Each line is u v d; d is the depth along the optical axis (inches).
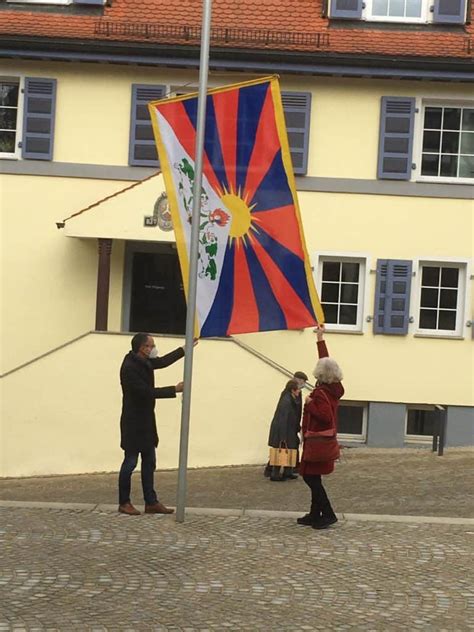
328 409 343.3
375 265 618.8
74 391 556.1
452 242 617.9
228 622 239.3
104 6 631.8
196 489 473.1
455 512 393.4
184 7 631.2
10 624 234.5
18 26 615.8
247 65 605.9
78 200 628.7
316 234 620.1
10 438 557.3
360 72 604.1
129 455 368.2
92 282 628.1
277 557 304.2
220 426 551.8
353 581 277.9
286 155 368.2
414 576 283.9
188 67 616.4
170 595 261.7
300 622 240.2
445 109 623.5
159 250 641.0
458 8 620.1
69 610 247.0
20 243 631.2
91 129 628.1
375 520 365.1
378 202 618.8
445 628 237.1
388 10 625.3
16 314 631.2
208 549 313.7
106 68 625.9
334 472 505.7
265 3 630.5
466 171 620.7
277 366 550.0
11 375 557.6
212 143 366.6
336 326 623.2
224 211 368.2
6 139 637.9
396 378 616.7
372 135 619.8
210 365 552.1
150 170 624.7
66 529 340.8
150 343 369.7
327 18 622.8
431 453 584.7
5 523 349.4
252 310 370.0
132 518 362.6
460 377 616.1
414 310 618.2
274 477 497.7
